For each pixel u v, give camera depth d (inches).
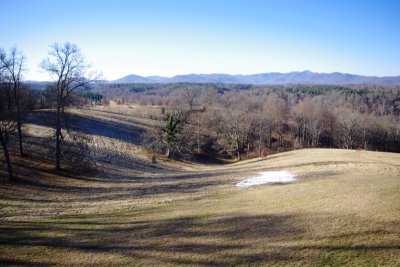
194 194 1055.6
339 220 614.5
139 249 593.3
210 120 3533.5
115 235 677.9
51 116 2097.7
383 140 4030.5
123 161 1972.2
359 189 827.4
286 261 493.7
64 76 1428.4
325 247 519.5
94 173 1582.2
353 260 472.7
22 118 1622.8
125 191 1225.4
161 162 2247.8
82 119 3036.4
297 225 621.0
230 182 1208.8
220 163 2847.0
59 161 1550.2
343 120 3902.6
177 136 2667.3
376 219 596.7
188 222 721.0
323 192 837.8
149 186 1305.4
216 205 855.7
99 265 540.7
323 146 4109.3
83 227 745.6
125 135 2832.2
